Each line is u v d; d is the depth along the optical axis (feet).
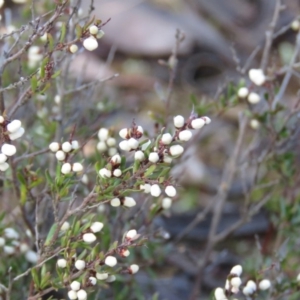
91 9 2.04
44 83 1.92
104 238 2.12
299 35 2.32
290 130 2.35
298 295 2.15
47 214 2.16
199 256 2.80
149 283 2.49
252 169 3.00
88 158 2.32
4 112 1.86
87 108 2.39
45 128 2.29
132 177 1.83
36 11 2.43
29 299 1.92
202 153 3.45
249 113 2.27
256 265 2.38
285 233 2.31
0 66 1.98
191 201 3.10
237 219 2.93
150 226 2.26
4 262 2.15
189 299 2.48
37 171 2.02
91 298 2.15
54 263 2.15
